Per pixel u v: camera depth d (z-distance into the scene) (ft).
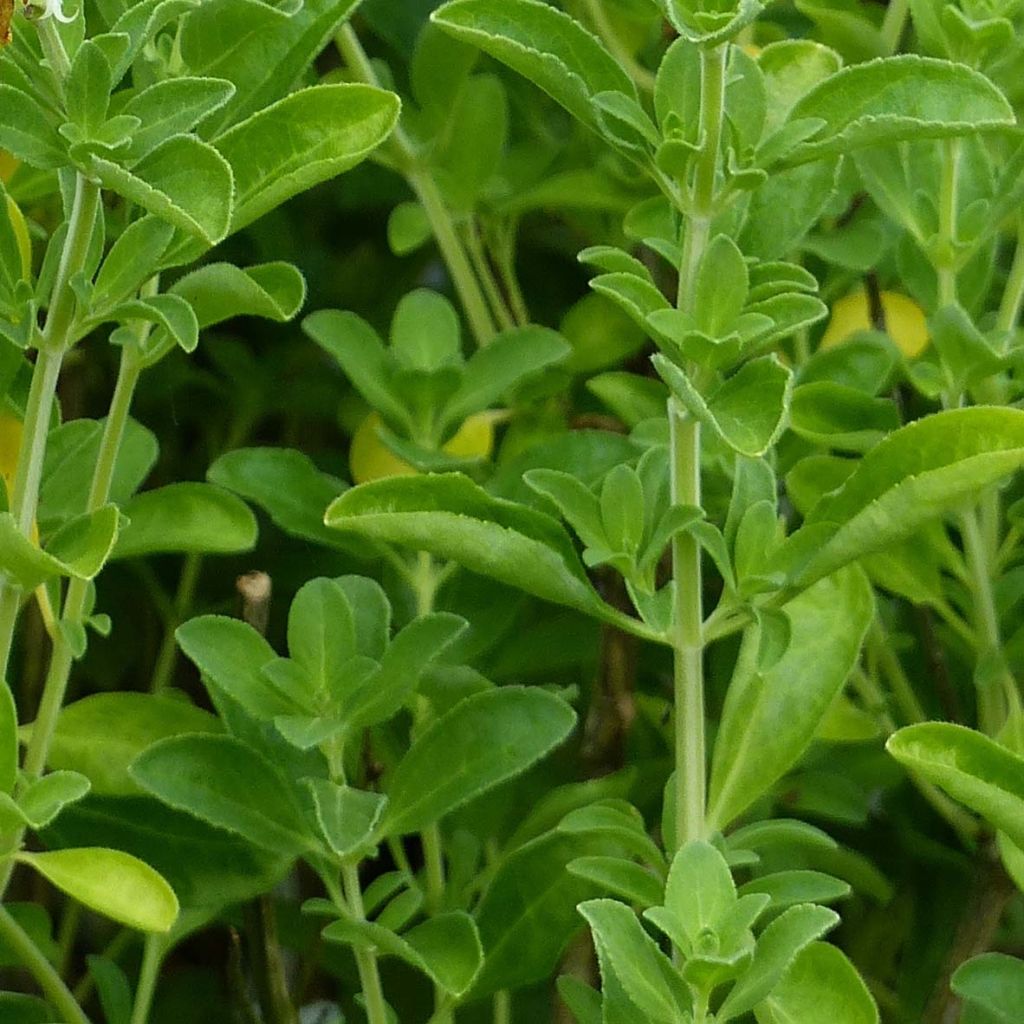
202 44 1.91
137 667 2.26
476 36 1.86
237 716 1.95
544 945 1.96
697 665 1.89
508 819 2.10
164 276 2.26
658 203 2.02
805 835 1.93
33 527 1.87
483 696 1.92
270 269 1.89
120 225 2.06
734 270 1.84
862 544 1.87
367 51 2.40
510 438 2.18
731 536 1.91
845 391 2.03
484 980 1.96
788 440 2.10
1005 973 1.92
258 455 2.07
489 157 2.23
